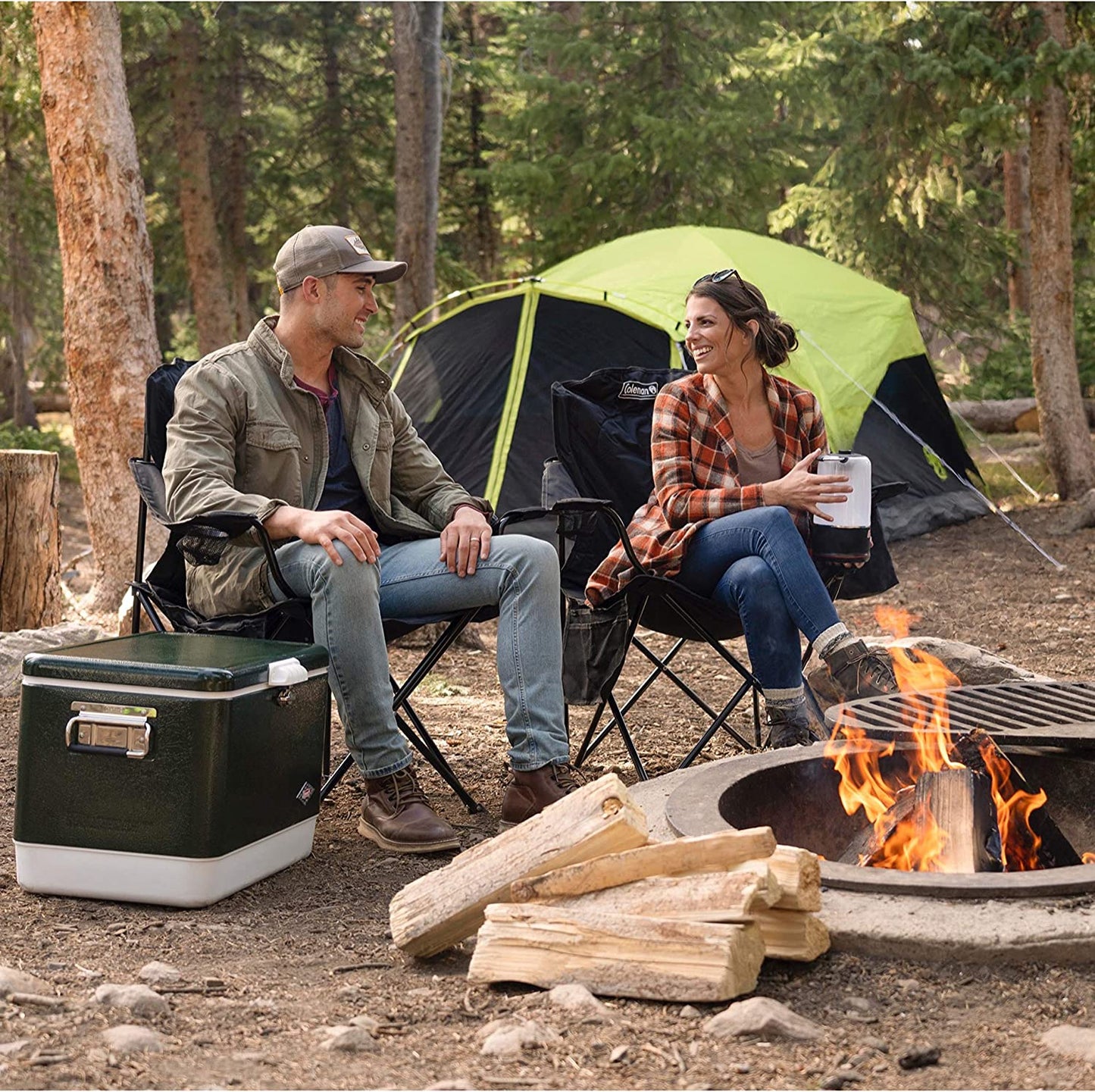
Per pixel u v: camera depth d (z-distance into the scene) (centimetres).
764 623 332
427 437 799
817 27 1305
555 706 313
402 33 1295
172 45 1352
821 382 807
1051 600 683
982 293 1462
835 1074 180
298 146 1519
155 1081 179
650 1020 200
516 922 219
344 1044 191
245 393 324
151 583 342
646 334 776
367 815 310
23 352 1580
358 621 300
